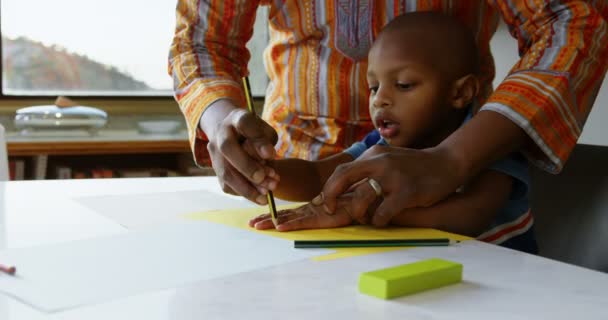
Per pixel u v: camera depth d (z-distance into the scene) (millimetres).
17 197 990
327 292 557
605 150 1009
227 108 944
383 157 821
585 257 973
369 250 700
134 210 890
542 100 847
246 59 1151
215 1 1067
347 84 1118
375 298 545
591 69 889
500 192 875
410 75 961
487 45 1111
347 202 833
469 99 1006
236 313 507
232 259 651
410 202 806
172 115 3199
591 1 924
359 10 1082
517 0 960
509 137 843
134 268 614
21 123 2812
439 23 987
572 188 1019
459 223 833
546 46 897
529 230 947
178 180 1177
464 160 823
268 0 1173
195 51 1080
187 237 735
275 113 1217
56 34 2994
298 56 1159
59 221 824
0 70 2932
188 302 529
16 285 563
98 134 3029
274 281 586
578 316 513
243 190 861
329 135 1156
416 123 983
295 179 975
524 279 602
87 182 1147
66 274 594
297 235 767
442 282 578
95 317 496
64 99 2865
